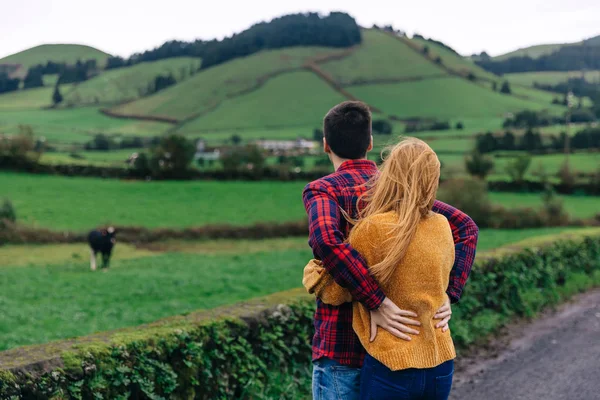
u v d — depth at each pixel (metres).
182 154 60.84
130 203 48.94
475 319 7.60
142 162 60.59
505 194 55.16
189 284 21.47
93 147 100.62
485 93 168.50
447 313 2.46
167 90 180.00
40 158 62.06
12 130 122.25
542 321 8.31
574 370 5.86
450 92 165.75
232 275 23.92
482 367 6.17
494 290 8.34
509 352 6.72
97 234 26.41
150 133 136.75
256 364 4.68
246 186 59.16
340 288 2.45
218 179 61.56
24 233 34.62
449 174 59.97
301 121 142.25
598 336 7.26
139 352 3.76
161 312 16.38
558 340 7.16
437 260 2.40
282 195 55.03
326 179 2.64
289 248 34.81
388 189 2.48
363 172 2.71
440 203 2.81
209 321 4.45
